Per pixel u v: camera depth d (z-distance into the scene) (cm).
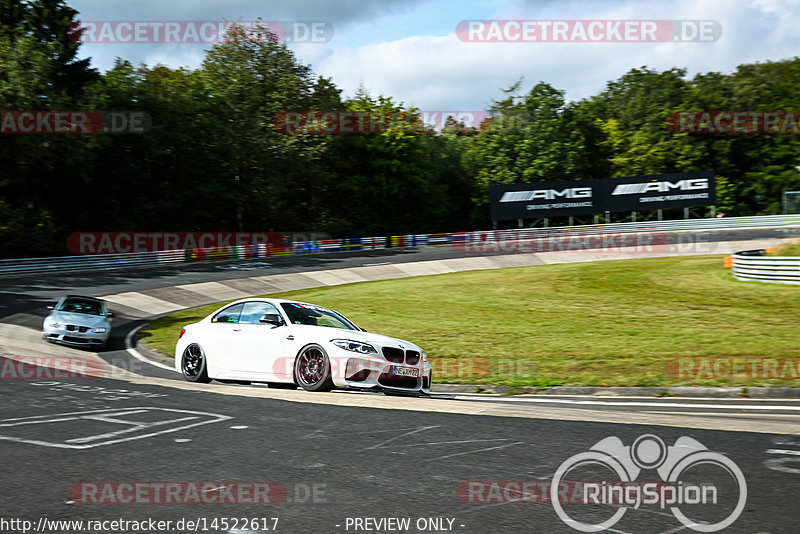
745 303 2012
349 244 4759
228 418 642
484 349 1491
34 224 4131
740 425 607
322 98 5994
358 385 850
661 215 5228
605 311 2041
